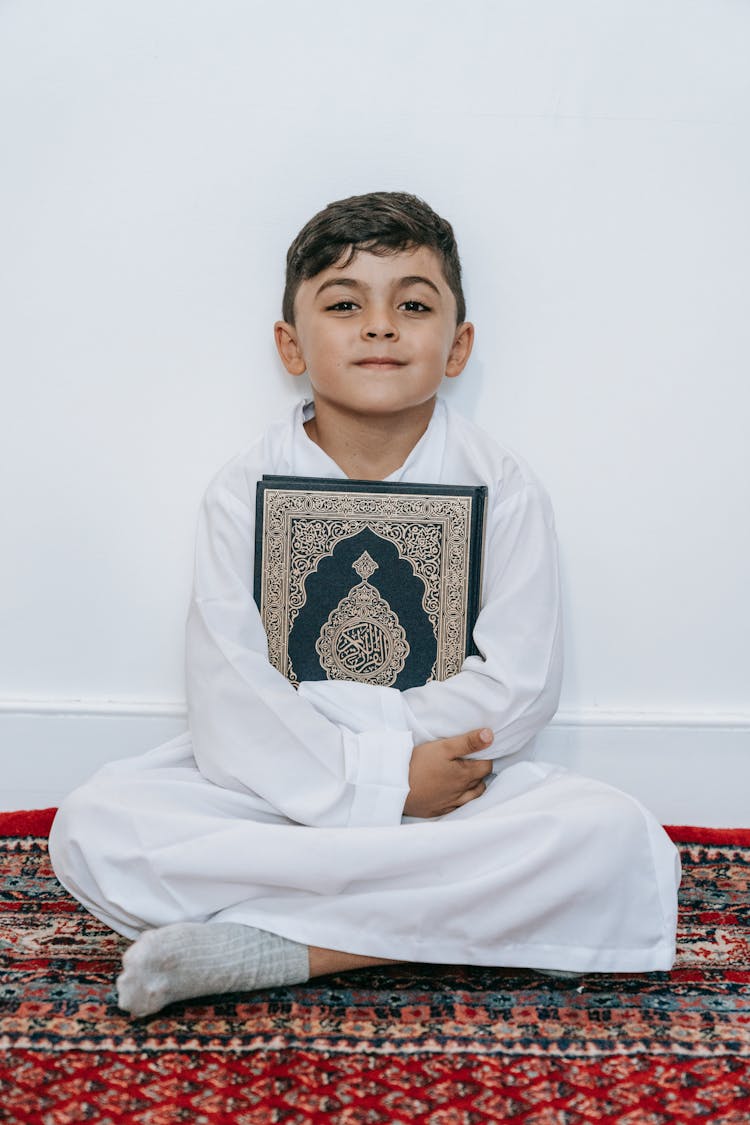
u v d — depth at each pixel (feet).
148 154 6.53
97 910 5.23
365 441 6.14
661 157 6.60
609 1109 4.15
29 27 6.41
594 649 6.91
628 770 6.93
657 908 5.12
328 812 5.28
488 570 6.05
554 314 6.69
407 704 5.71
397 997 4.96
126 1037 4.54
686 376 6.76
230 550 5.95
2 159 6.48
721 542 6.88
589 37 6.50
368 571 6.00
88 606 6.84
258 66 6.49
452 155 6.58
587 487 6.82
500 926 5.00
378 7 6.46
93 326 6.64
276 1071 4.34
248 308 6.66
